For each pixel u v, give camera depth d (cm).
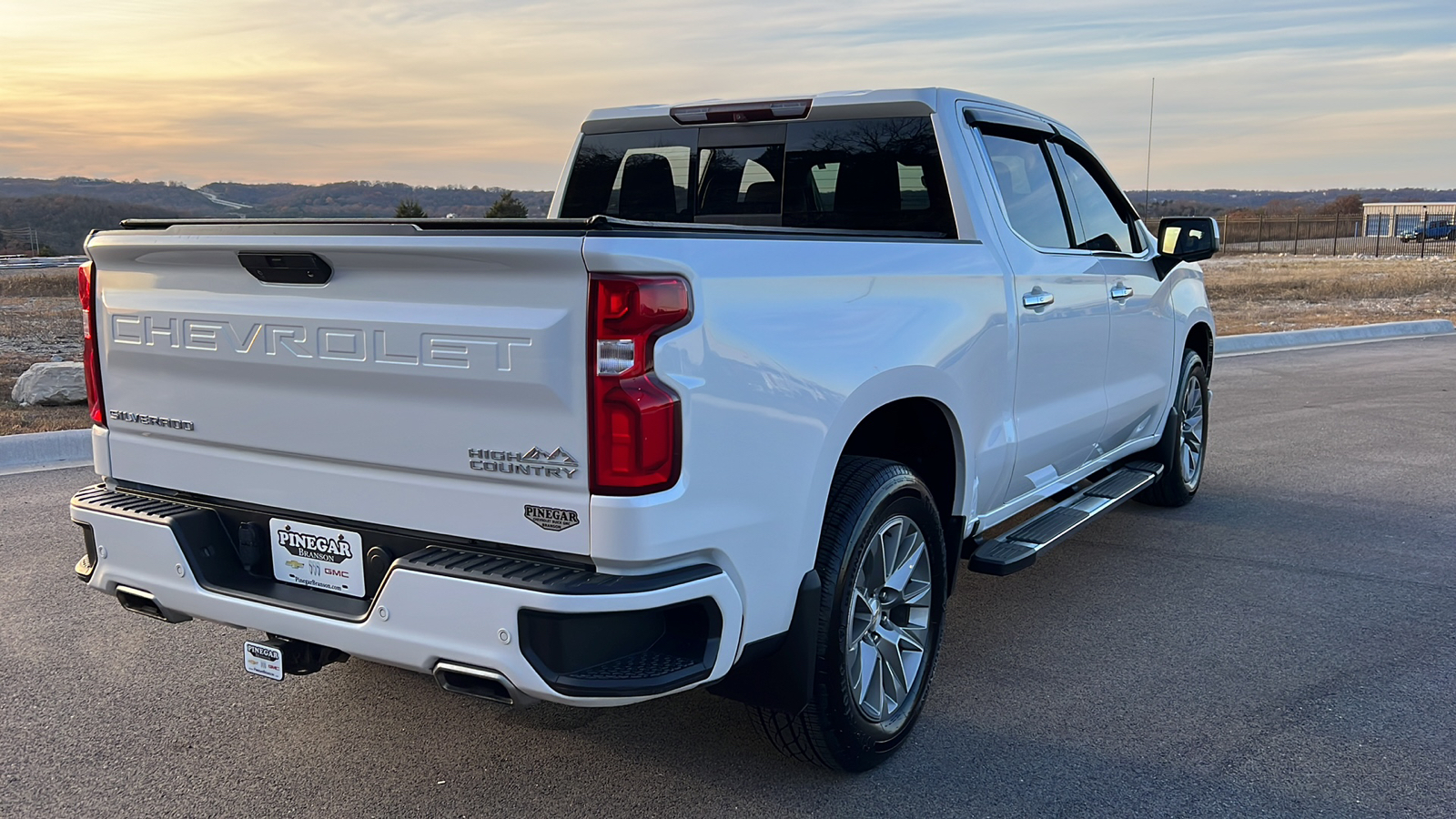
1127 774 329
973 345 372
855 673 320
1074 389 468
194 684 396
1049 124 483
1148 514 640
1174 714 372
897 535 334
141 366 319
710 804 313
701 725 364
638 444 244
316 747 348
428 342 261
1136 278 530
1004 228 418
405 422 270
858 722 316
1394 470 749
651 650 262
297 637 289
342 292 276
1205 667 413
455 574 256
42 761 338
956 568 388
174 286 309
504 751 346
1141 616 470
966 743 350
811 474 290
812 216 450
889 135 424
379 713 372
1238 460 784
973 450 380
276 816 306
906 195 423
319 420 285
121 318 320
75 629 448
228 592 300
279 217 321
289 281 284
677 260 249
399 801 315
